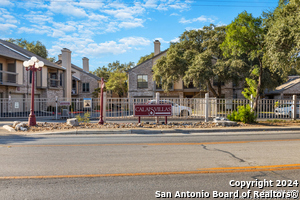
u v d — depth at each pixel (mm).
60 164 5281
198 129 11133
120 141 8328
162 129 11016
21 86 25234
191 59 27875
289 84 35281
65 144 7688
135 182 4199
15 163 5352
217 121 12367
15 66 24438
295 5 12422
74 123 11828
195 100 15570
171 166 5133
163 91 35281
